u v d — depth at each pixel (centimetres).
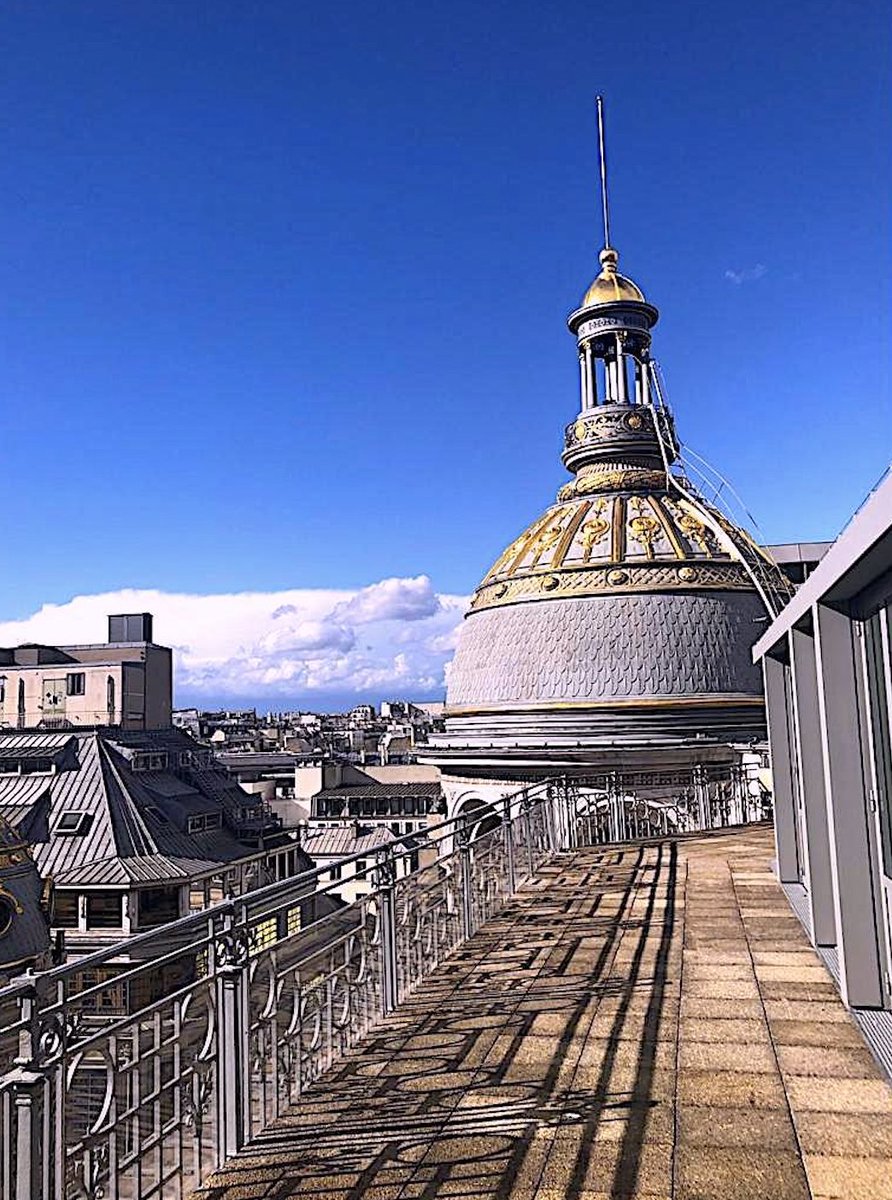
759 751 2984
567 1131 619
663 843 1780
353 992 797
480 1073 717
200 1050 596
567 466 3812
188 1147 625
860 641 834
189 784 5359
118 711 7638
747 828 1981
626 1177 560
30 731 5975
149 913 4147
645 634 3209
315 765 7150
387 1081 707
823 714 848
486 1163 582
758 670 3219
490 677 3397
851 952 827
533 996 896
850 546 646
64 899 4069
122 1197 549
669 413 3725
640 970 966
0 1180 433
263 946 686
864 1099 655
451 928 1082
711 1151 588
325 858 5847
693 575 3291
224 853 4841
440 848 3506
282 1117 651
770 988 898
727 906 1233
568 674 3216
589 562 3381
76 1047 477
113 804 4488
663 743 3041
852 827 836
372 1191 554
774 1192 539
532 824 1552
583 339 3850
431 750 3559
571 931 1136
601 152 3994
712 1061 727
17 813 4412
